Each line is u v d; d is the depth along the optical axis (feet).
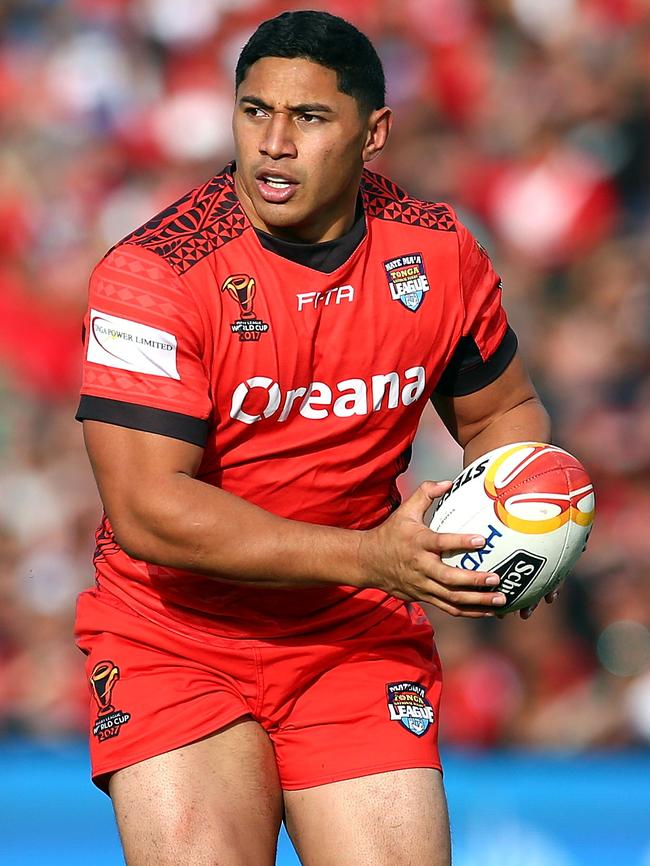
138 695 36.65
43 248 111.65
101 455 34.63
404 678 38.34
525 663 82.89
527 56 118.52
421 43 118.83
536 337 100.89
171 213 36.35
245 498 37.42
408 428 38.81
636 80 114.42
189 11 124.36
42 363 104.83
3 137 118.32
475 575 32.89
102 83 120.26
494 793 58.13
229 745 36.40
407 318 37.22
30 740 81.56
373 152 36.99
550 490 34.83
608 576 86.63
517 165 111.34
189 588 37.47
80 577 91.40
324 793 36.32
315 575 34.24
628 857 57.36
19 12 125.90
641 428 94.58
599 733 80.33
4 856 57.41
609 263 105.09
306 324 35.99
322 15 35.17
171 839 34.24
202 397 34.96
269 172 34.63
